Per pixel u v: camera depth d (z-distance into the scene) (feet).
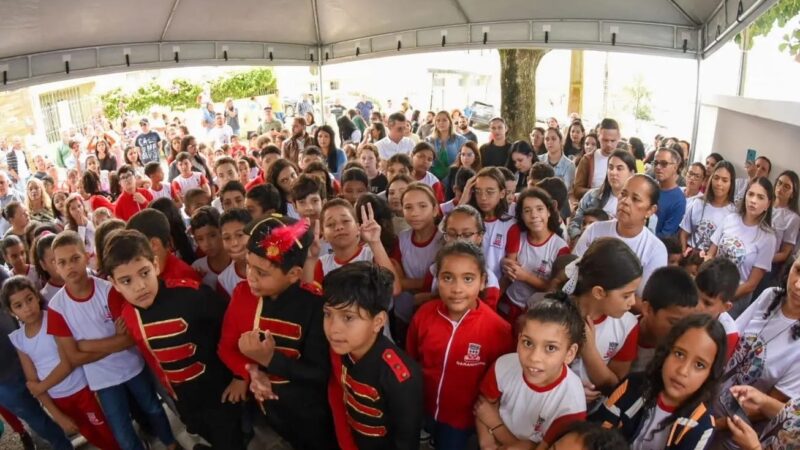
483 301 7.96
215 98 65.77
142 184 19.52
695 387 5.40
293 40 24.07
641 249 8.68
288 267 6.81
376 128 25.40
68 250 8.14
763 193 10.62
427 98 65.87
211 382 8.21
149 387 9.23
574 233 12.00
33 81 18.07
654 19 18.44
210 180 22.39
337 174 20.42
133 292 7.31
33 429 9.32
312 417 7.47
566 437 4.89
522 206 9.41
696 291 6.78
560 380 6.06
